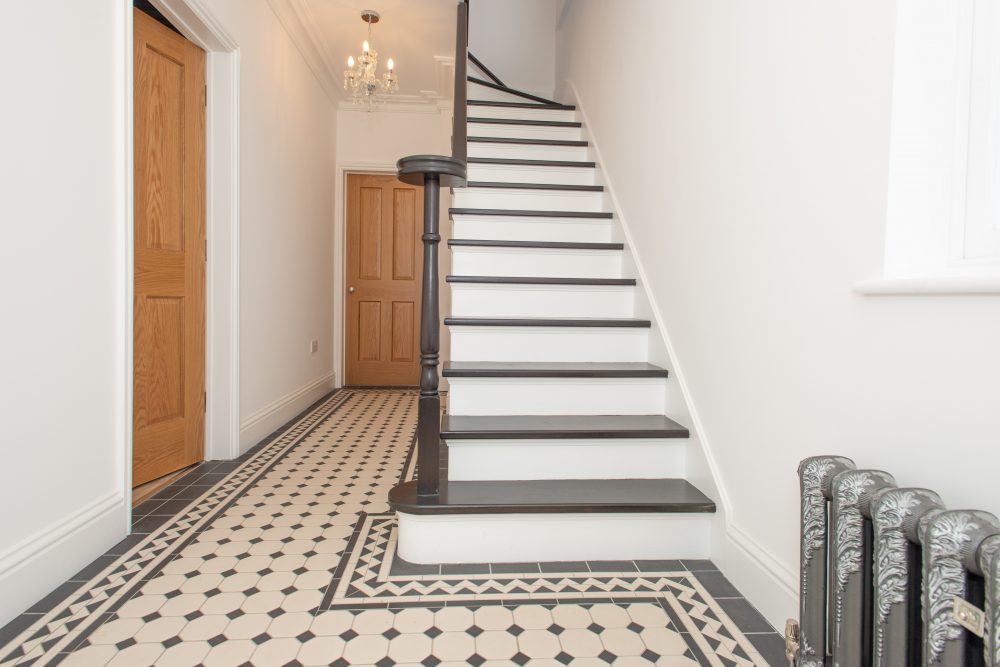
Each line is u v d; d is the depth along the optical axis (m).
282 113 3.60
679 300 2.12
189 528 2.02
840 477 1.01
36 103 1.50
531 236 3.11
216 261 2.81
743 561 1.60
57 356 1.59
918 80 1.05
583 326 2.42
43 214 1.53
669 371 2.19
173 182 2.57
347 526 2.06
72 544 1.65
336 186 5.21
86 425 1.72
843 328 1.21
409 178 1.79
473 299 2.67
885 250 1.08
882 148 1.09
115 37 1.82
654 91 2.45
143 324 2.41
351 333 5.44
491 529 1.79
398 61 4.51
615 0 3.15
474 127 4.05
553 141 3.76
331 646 1.35
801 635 1.14
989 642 0.69
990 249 0.94
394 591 1.61
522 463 2.00
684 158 2.09
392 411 4.25
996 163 0.93
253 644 1.35
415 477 2.64
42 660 1.27
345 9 3.75
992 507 0.88
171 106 2.54
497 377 2.18
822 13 1.27
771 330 1.48
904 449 1.05
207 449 2.87
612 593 1.62
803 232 1.34
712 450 1.82
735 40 1.69
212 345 2.83
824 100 1.26
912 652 0.86
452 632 1.42
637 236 2.69
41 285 1.53
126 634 1.38
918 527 0.82
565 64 4.80
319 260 4.68
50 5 1.54
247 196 3.00
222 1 2.62
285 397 3.81
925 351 1.00
